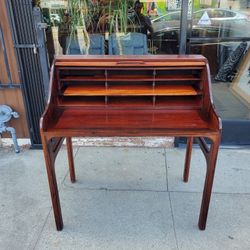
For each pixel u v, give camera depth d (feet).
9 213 6.47
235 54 8.93
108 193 7.13
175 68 5.43
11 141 9.30
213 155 5.14
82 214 6.43
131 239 5.74
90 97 5.89
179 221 6.19
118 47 8.65
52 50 8.57
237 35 8.57
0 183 7.54
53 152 5.32
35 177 7.78
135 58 5.49
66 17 8.30
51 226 6.09
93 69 5.52
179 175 7.82
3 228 6.06
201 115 5.55
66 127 5.06
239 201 6.79
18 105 8.79
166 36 8.45
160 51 8.63
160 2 8.10
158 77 5.64
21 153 9.02
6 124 8.98
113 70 5.69
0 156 8.85
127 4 8.25
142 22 8.43
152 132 4.96
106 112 5.67
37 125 9.04
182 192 7.13
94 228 6.03
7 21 7.76
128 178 7.72
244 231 5.92
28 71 8.31
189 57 5.58
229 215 6.35
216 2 8.06
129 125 5.17
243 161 8.45
